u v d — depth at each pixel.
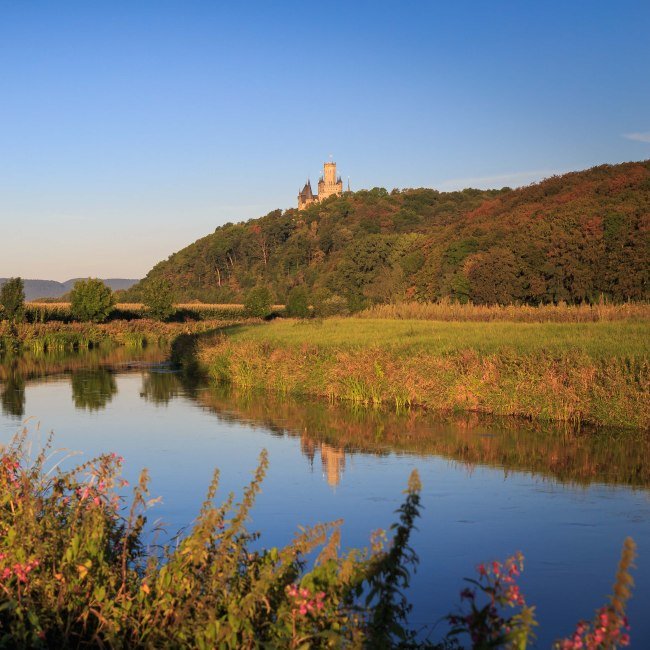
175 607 5.29
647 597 8.29
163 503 11.93
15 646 4.96
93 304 64.06
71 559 5.46
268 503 12.18
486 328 34.16
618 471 14.53
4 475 6.83
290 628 4.83
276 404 24.66
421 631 7.18
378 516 11.41
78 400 25.38
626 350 22.23
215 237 173.38
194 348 37.94
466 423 20.38
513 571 4.64
